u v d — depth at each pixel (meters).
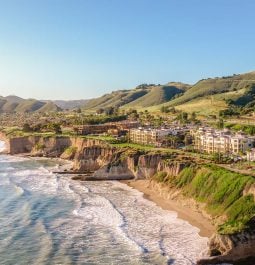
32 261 92.12
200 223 116.56
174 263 89.75
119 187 170.75
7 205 140.38
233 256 89.06
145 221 120.06
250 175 123.38
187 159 166.00
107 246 100.75
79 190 166.12
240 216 107.44
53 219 123.69
